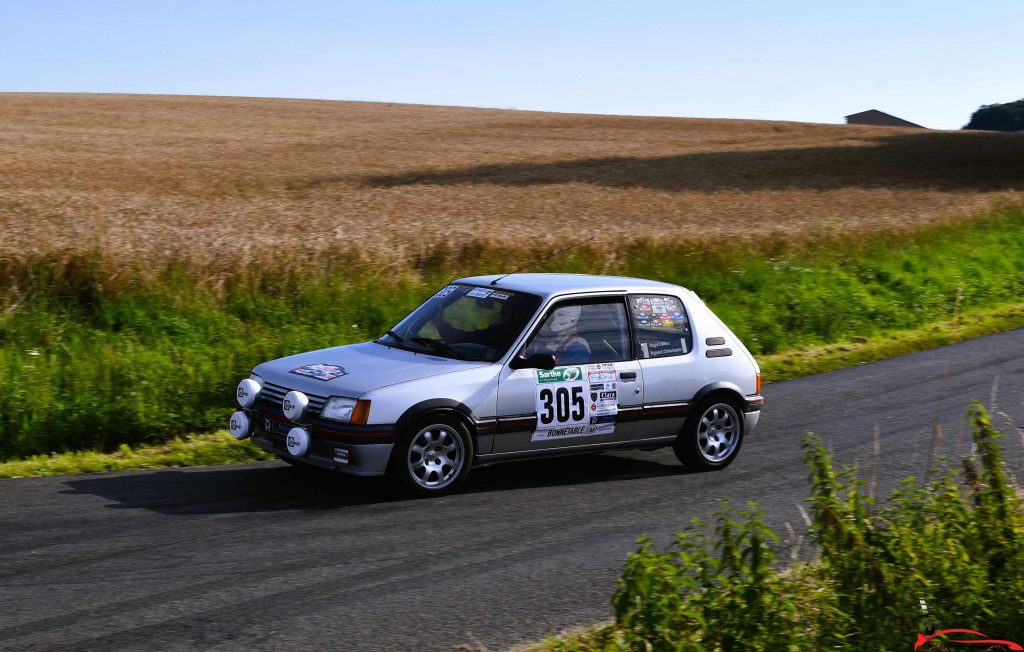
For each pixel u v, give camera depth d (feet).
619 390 26.84
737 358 29.25
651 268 58.49
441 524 22.52
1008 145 196.03
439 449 24.72
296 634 16.15
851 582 14.98
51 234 55.31
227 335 39.96
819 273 62.23
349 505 23.70
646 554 14.02
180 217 74.08
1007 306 61.00
